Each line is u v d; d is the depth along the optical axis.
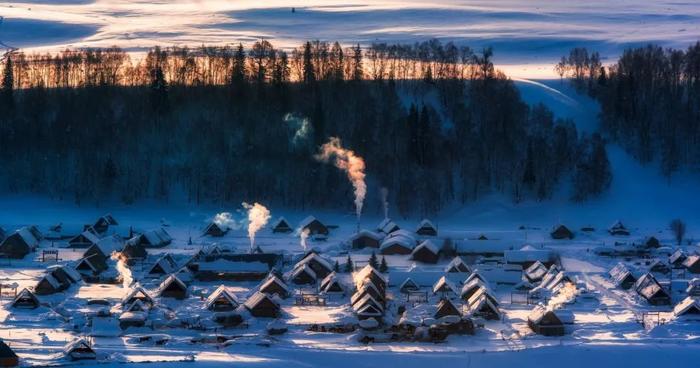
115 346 178.38
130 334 187.50
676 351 180.38
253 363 169.88
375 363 174.12
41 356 170.38
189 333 189.00
